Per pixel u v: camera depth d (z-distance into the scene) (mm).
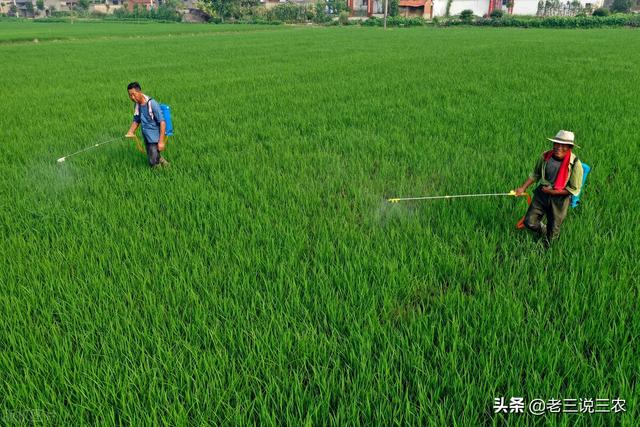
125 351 3051
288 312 3369
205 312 3400
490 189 5645
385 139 8266
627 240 4281
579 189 4012
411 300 3641
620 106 10125
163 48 32812
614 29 55875
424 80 15406
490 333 3029
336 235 4664
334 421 2455
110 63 23219
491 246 4305
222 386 2699
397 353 2910
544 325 3158
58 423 2545
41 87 15508
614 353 2863
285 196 5777
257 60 23891
